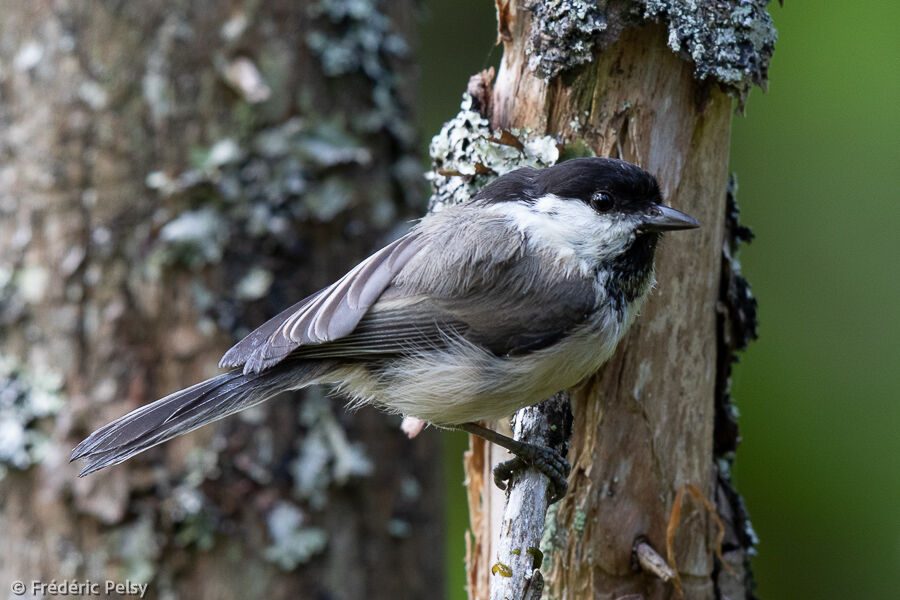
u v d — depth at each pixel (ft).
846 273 35.86
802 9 36.94
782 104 36.91
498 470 22.24
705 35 20.63
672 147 21.61
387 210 31.30
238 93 28.89
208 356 28.50
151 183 28.22
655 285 21.99
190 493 28.14
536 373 21.80
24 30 28.27
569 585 22.13
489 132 23.13
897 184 35.76
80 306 28.17
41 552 27.96
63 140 28.14
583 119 21.83
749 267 36.58
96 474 27.86
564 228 21.79
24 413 27.99
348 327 21.72
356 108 30.78
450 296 22.06
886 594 33.19
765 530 34.14
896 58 36.06
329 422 29.78
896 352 34.88
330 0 30.32
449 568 37.52
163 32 28.35
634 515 22.13
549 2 21.27
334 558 29.81
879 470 33.68
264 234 28.96
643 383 22.11
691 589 22.77
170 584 28.17
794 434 34.42
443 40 43.39
